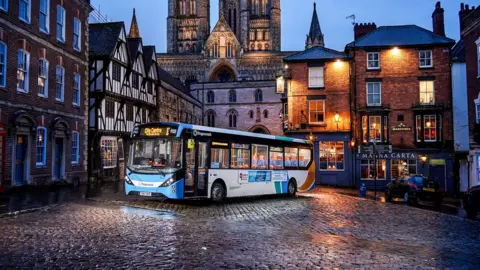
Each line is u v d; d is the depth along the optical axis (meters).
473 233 12.03
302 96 32.19
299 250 8.67
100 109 29.47
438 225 13.37
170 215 13.38
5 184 18.23
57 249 8.17
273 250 8.62
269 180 20.31
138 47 35.88
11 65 18.67
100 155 29.58
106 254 7.89
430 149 30.31
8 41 18.41
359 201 20.47
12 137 18.72
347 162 31.23
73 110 24.83
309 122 31.98
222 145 17.58
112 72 30.67
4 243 8.56
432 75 30.78
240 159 18.58
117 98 31.56
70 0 24.48
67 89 24.11
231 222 12.42
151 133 15.80
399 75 31.17
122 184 27.36
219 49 86.31
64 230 10.11
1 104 17.89
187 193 15.71
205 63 86.75
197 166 16.22
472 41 24.84
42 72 21.47
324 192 26.30
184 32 102.38
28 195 17.52
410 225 13.12
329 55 32.25
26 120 19.80
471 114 25.12
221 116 73.12
